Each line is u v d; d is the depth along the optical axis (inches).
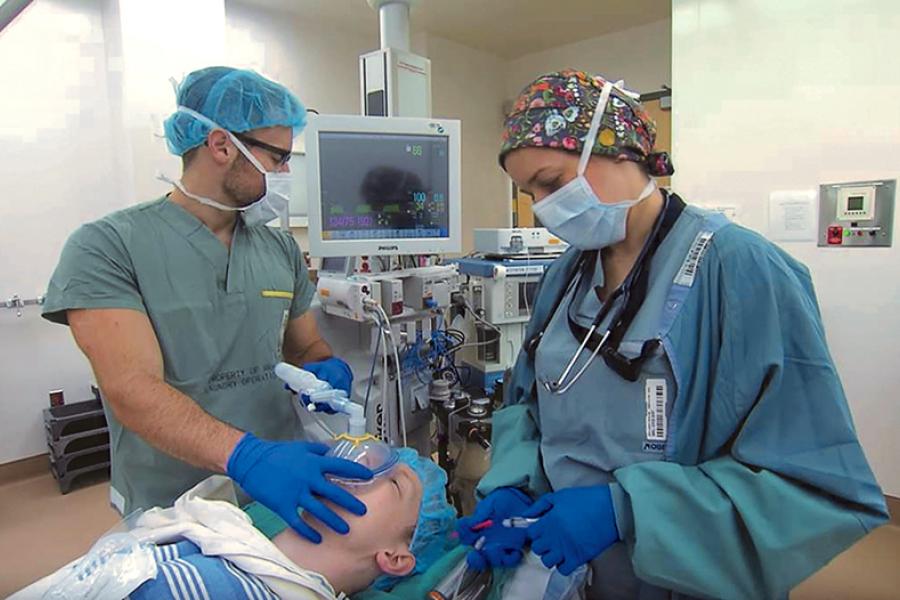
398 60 84.0
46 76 114.7
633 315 35.6
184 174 47.0
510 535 39.8
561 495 35.0
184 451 37.3
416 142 66.2
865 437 98.3
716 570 30.5
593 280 40.1
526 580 38.6
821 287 99.7
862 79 92.1
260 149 46.3
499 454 45.4
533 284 86.7
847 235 96.0
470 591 39.4
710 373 33.5
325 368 52.8
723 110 105.7
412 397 72.0
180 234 45.9
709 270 33.7
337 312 66.2
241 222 50.4
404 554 37.7
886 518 29.4
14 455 119.0
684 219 36.5
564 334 39.8
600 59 182.9
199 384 46.1
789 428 30.8
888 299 94.1
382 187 65.7
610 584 38.0
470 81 193.8
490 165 203.8
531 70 200.7
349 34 170.6
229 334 47.7
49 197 117.4
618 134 34.0
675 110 111.2
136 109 116.3
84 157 120.6
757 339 31.6
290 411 53.1
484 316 86.9
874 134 92.1
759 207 103.7
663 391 34.1
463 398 72.3
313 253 63.9
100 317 40.3
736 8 102.3
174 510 36.5
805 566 29.4
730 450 33.1
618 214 35.2
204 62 123.7
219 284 47.3
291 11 155.5
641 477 32.4
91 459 118.4
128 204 121.8
